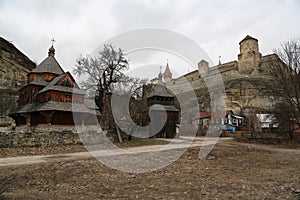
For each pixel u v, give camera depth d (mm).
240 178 8031
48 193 6293
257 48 60781
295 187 6750
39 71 29359
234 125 36094
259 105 40188
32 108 24688
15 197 5934
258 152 16547
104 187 6863
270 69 27281
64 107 23594
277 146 21391
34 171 9070
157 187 6828
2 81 41031
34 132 17281
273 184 7129
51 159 12156
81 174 8586
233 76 59281
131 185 7066
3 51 42281
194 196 5934
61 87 24891
